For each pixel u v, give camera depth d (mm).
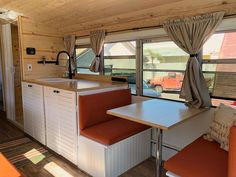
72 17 3268
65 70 4164
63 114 2648
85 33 3668
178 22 2357
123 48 3152
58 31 3994
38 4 3029
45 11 3219
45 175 2389
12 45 4320
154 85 2885
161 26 2609
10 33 4047
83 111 2367
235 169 1215
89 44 3686
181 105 2369
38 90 3127
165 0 2244
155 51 2795
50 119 2928
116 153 2305
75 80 3533
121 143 2344
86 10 2902
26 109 3547
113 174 2312
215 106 2328
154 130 2768
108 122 2617
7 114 4441
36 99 3205
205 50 2350
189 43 2283
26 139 3416
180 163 1576
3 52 4324
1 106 5586
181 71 2590
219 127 1858
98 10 2820
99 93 2574
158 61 2789
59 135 2785
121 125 2508
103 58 3486
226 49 2191
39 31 3711
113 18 2961
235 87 2172
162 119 1861
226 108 1907
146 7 2477
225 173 1446
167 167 1602
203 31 2180
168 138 2723
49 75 3938
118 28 3102
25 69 3586
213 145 1859
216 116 1960
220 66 2260
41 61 3781
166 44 2664
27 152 2949
